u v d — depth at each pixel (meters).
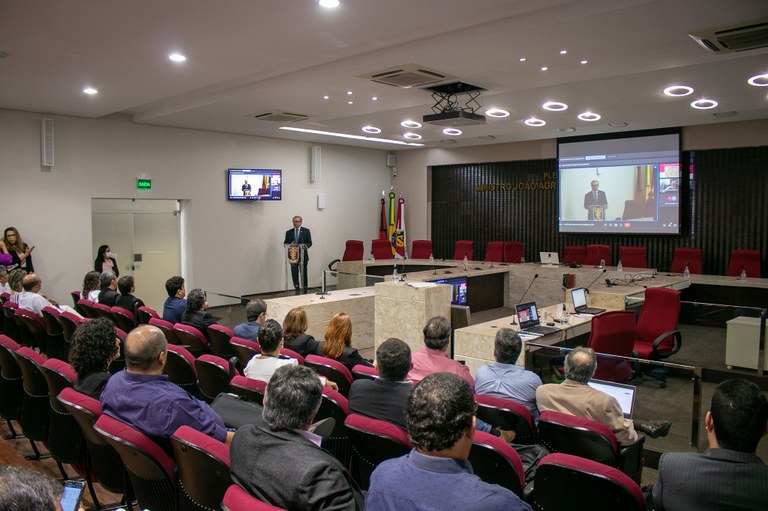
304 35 5.57
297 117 9.92
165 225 11.54
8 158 9.29
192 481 2.12
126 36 5.53
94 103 8.78
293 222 12.66
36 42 5.68
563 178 12.98
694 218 11.73
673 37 5.54
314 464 1.76
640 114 9.77
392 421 2.80
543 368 4.28
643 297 6.83
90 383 2.88
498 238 14.48
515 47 5.88
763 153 10.90
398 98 8.38
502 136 12.85
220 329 4.90
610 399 3.07
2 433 4.38
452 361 3.74
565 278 7.40
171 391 2.46
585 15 4.94
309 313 7.02
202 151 11.70
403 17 5.10
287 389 1.92
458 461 1.52
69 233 9.97
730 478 1.86
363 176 14.92
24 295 6.31
